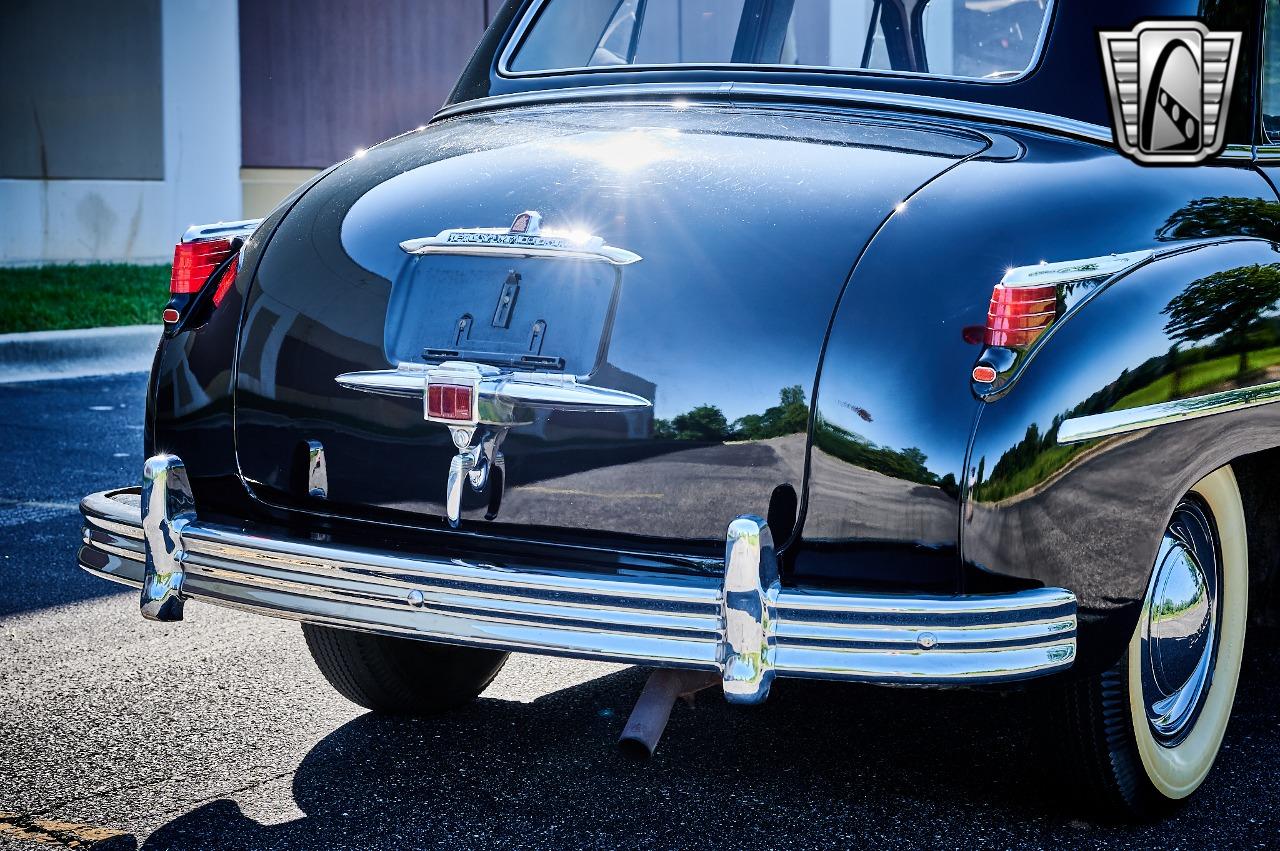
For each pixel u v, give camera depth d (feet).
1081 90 10.06
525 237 9.17
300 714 12.33
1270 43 11.10
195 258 10.46
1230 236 9.98
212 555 9.61
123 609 15.46
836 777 10.95
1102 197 9.34
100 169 49.52
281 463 9.82
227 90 51.67
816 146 9.48
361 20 54.34
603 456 8.84
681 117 10.21
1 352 33.86
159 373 10.44
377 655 11.64
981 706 12.47
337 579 9.12
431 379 8.97
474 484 9.03
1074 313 8.69
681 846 9.80
